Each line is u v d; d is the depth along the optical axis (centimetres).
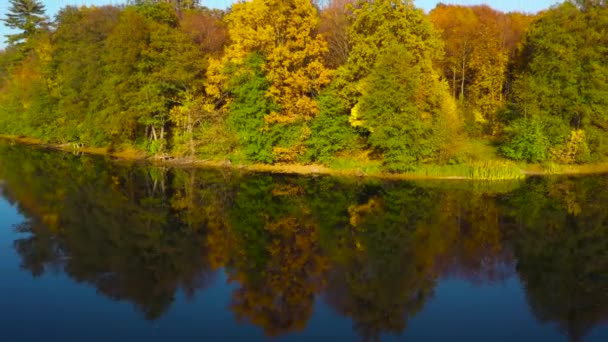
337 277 1526
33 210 2356
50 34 6062
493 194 2716
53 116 5403
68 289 1418
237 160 3822
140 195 2755
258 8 3631
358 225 2108
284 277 1518
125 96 4128
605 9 3712
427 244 1842
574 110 3612
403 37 3397
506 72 4881
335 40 4312
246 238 1934
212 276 1530
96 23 4925
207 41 4594
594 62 3609
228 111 4003
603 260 1655
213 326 1189
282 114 3762
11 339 1112
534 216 2223
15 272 1549
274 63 3606
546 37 3669
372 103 3253
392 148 3266
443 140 3275
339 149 3719
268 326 1188
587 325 1195
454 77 4900
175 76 3922
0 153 4559
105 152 4716
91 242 1869
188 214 2312
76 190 2862
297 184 3086
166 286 1442
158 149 4231
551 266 1606
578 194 2711
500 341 1116
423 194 2727
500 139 4053
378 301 1341
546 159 3584
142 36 4153
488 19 5422
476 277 1516
